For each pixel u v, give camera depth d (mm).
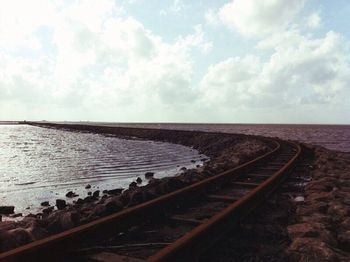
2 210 8906
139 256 3742
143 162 22000
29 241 4117
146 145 39344
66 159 23828
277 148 17469
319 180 7840
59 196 11336
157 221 4973
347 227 4496
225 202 6266
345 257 3453
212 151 31438
